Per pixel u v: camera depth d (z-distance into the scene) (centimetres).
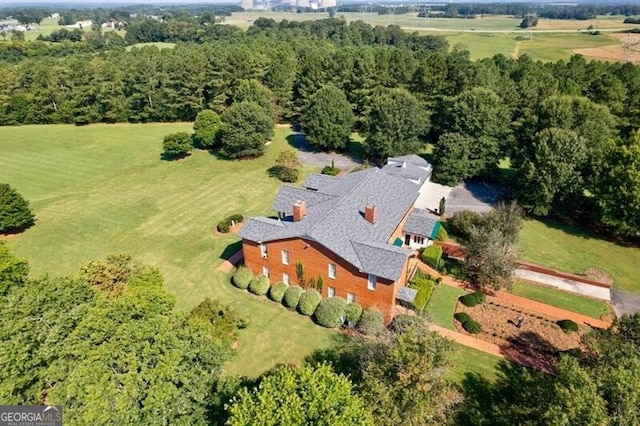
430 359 2167
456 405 2494
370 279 3275
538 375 2350
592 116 5491
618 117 6731
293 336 3281
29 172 6688
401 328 2612
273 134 7525
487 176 6150
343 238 3447
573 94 7025
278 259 3662
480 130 5862
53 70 9256
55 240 4684
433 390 2111
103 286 3103
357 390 2408
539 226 5006
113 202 5612
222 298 3719
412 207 4597
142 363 2073
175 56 9844
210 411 2141
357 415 1859
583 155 4812
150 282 3102
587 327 3344
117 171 6712
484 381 2834
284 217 4125
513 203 4584
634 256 4353
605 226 4925
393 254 3238
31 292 2705
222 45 12212
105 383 1948
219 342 2512
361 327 3222
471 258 3806
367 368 2302
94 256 4381
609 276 4019
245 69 9100
